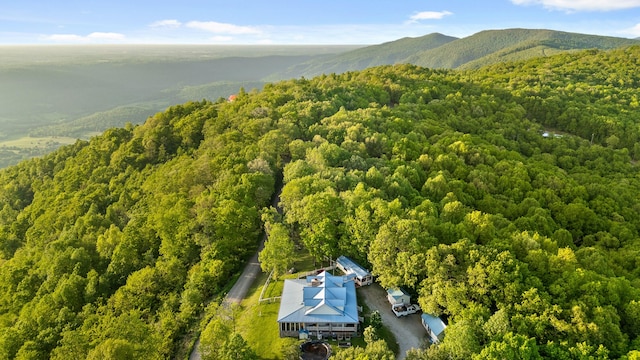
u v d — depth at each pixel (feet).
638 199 456.04
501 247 257.14
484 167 464.65
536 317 212.02
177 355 251.19
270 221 343.46
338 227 311.88
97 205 545.85
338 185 372.79
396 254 271.90
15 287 384.88
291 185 361.92
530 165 495.41
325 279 267.39
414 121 637.30
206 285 303.68
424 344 237.45
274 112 638.94
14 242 542.98
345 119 586.04
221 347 211.41
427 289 250.37
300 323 240.73
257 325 255.70
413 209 326.85
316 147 481.87
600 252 330.95
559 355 195.52
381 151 502.79
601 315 208.74
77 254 383.04
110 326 230.68
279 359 228.63
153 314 296.30
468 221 303.27
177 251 351.87
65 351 225.76
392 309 264.11
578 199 419.54
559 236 344.28
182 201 390.42
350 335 241.35
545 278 246.27
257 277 323.78
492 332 206.49
